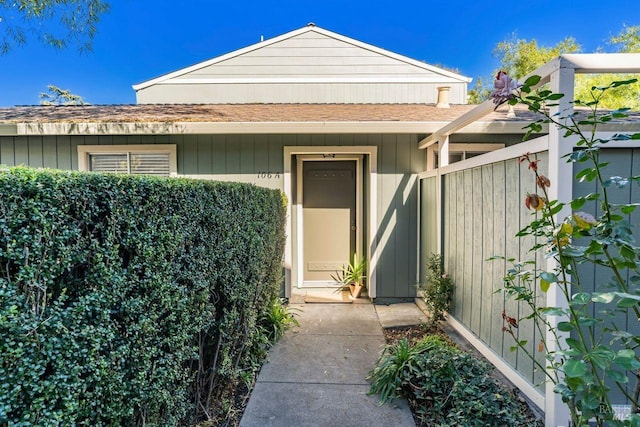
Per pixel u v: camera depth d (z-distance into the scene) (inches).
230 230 103.2
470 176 146.1
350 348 149.3
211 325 93.7
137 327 59.6
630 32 586.2
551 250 64.3
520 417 92.2
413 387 106.8
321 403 108.1
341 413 103.0
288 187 216.1
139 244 60.3
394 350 124.1
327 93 373.7
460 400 96.2
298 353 144.2
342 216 251.0
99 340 52.0
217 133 204.8
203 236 85.0
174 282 71.2
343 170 249.9
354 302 219.5
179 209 72.7
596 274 88.5
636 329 88.7
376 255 218.5
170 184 69.7
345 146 215.9
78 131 200.5
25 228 42.2
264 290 151.8
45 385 44.4
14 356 41.3
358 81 373.1
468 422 90.5
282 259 202.5
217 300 97.3
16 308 41.3
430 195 196.4
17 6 169.8
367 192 229.8
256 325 145.4
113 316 56.4
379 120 204.4
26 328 42.1
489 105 119.2
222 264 96.9
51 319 45.3
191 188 78.2
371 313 197.5
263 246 145.5
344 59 373.1
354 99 373.7
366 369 130.5
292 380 122.3
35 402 43.4
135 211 59.6
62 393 46.5
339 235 251.4
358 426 97.2
